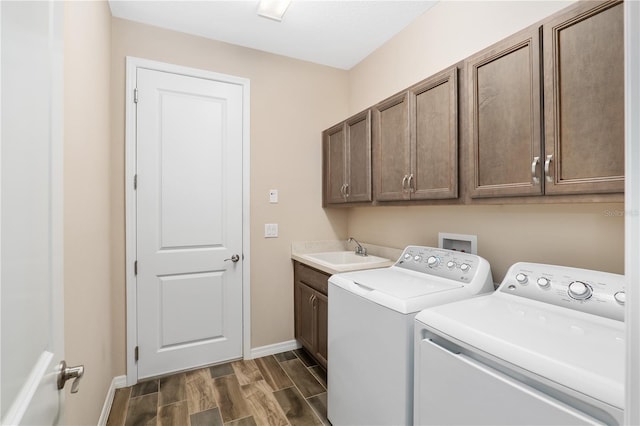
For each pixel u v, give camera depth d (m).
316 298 2.30
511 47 1.27
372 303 1.37
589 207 1.31
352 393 1.50
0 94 0.42
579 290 1.12
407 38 2.26
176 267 2.28
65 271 1.12
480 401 0.90
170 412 1.84
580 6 1.05
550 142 1.13
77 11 1.28
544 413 0.76
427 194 1.67
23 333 0.50
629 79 0.39
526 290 1.27
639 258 0.38
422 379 1.12
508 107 1.29
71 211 1.19
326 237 2.85
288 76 2.69
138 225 2.16
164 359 2.25
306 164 2.77
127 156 2.12
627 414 0.39
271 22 2.20
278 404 1.92
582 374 0.72
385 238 2.51
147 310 2.19
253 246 2.55
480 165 1.41
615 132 0.97
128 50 2.14
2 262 0.43
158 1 1.96
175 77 2.27
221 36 2.37
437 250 1.78
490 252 1.71
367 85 2.70
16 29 0.48
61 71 0.72
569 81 1.09
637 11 0.38
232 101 2.46
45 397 0.59
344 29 2.29
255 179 2.56
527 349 0.84
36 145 0.57
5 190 0.44
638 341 0.38
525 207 1.55
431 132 1.66
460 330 1.00
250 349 2.53
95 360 1.56
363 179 2.21
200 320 2.36
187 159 2.31
